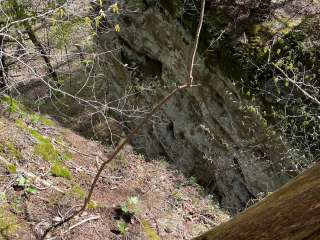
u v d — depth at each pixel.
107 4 9.33
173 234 5.04
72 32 8.39
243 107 6.38
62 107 11.34
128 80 10.10
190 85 2.35
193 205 6.00
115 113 10.94
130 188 5.77
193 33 7.18
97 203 4.84
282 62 5.73
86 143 6.64
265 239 1.16
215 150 7.76
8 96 6.55
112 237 4.36
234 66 6.43
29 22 7.66
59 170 5.11
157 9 8.14
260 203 1.34
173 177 6.75
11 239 3.79
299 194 1.16
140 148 9.76
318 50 6.01
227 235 1.34
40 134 5.91
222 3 6.98
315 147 5.70
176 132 8.84
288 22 6.45
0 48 5.23
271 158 6.31
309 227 1.06
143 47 9.23
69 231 4.15
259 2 6.66
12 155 4.86
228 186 7.61
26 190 4.39
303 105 5.79
